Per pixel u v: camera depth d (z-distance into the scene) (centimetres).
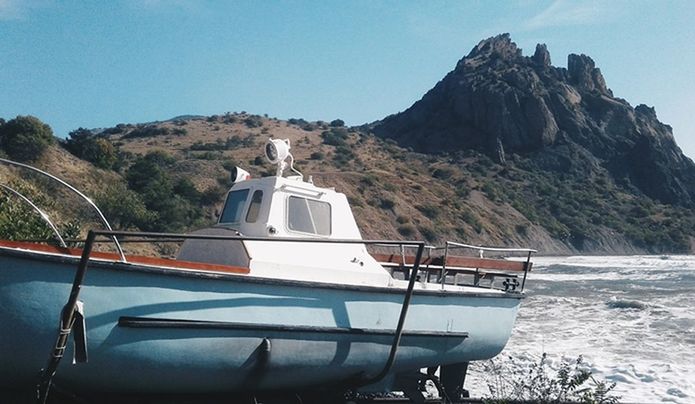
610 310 2559
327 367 816
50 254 634
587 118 16275
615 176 15012
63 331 630
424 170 12062
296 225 878
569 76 18175
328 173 8956
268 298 757
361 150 12000
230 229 830
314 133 12800
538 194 12800
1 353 638
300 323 776
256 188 887
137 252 2447
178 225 4475
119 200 4369
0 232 1259
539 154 14712
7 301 625
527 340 1861
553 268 6219
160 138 10769
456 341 955
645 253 11956
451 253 5481
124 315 670
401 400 942
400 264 1032
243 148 9888
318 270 845
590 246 11419
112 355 671
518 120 15050
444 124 15300
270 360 763
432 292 913
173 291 698
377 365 861
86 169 5122
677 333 1984
